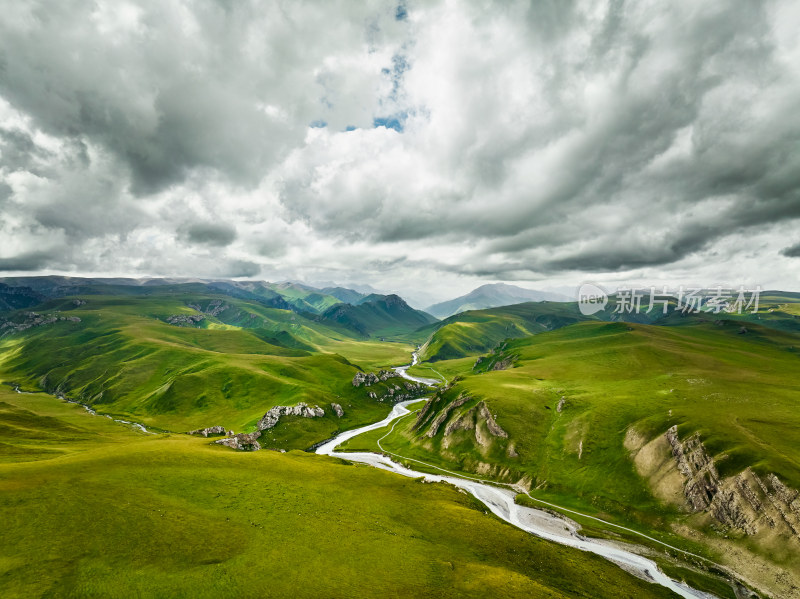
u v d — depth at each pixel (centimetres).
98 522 6469
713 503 9456
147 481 8269
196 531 6644
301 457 12581
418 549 7069
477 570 6506
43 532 6041
